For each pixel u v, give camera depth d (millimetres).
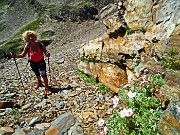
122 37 12367
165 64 8789
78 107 10945
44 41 38406
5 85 14430
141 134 6703
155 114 6918
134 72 10859
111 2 47062
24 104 11648
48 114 10531
